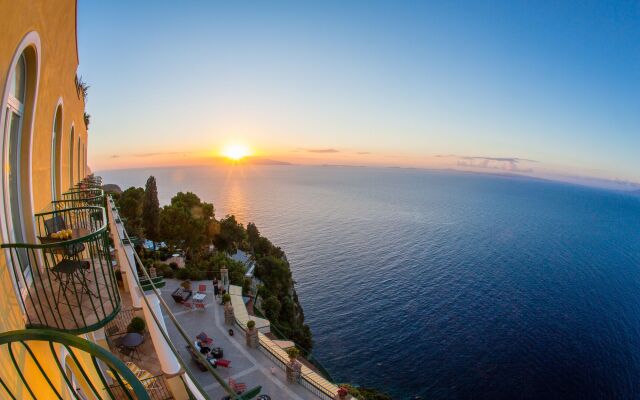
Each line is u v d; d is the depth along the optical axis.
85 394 6.21
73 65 11.16
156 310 7.53
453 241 179.88
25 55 5.11
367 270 119.50
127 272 10.08
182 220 36.41
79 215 8.93
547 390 63.44
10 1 3.84
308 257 131.62
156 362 9.66
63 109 9.02
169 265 31.55
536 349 77.19
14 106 4.86
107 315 4.75
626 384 68.12
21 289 4.59
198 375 17.56
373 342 72.38
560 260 160.62
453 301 98.62
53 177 8.84
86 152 22.31
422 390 59.06
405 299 96.75
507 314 94.50
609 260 169.00
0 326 3.57
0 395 3.29
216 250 50.56
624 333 90.06
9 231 4.32
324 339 72.06
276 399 16.66
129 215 35.44
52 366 4.85
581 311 102.75
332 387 21.42
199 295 23.97
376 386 58.66
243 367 18.56
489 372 66.31
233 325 22.31
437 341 75.25
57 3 6.34
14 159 5.22
